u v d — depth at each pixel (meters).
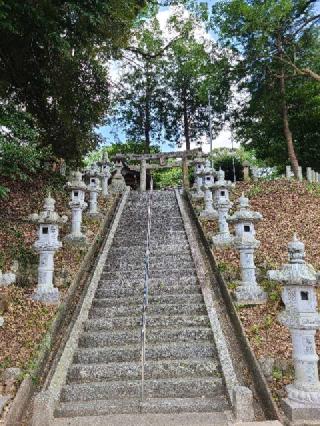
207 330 6.46
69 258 9.25
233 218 7.76
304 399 4.35
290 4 14.27
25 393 4.89
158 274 8.69
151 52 20.61
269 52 16.05
